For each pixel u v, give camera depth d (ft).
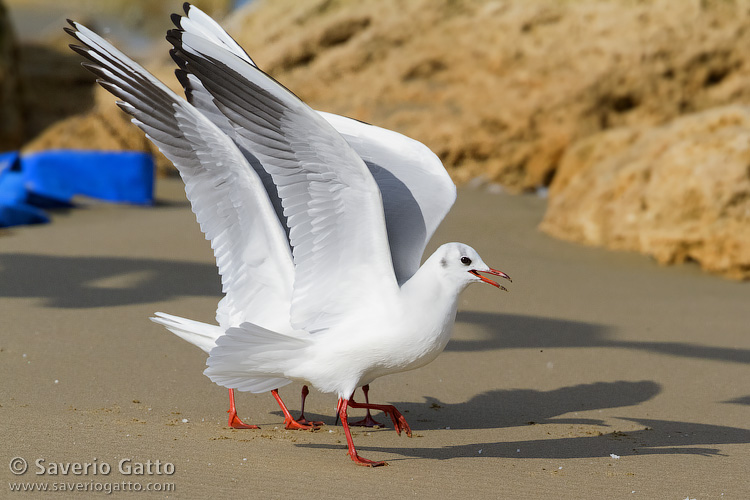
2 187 63.26
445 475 23.11
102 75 25.61
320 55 98.58
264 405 29.96
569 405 31.04
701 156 58.03
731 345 39.70
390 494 21.26
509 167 82.79
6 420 25.29
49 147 71.15
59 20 231.91
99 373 31.04
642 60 82.74
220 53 22.97
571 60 85.71
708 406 31.35
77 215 62.28
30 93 108.68
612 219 60.03
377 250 24.13
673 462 25.00
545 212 69.46
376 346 24.08
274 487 21.31
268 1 114.93
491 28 91.15
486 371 34.65
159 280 44.96
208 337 26.50
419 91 89.56
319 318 24.88
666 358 37.35
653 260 56.90
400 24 94.89
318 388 24.98
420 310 23.93
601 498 21.74
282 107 22.80
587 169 66.13
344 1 105.50
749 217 55.21
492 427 28.32
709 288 51.29
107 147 70.44
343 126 29.17
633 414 30.17
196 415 27.84
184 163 26.91
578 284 50.03
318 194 24.00
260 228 26.58
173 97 25.82
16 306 38.96
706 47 82.33
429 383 33.04
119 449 23.44
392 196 27.53
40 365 31.35
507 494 21.70
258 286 27.04
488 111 84.69
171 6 253.65
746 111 61.67
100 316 38.22
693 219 56.90
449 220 64.08
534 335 39.96
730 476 23.89
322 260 24.68
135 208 66.23
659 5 86.33
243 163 26.04
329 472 22.90
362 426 28.30
